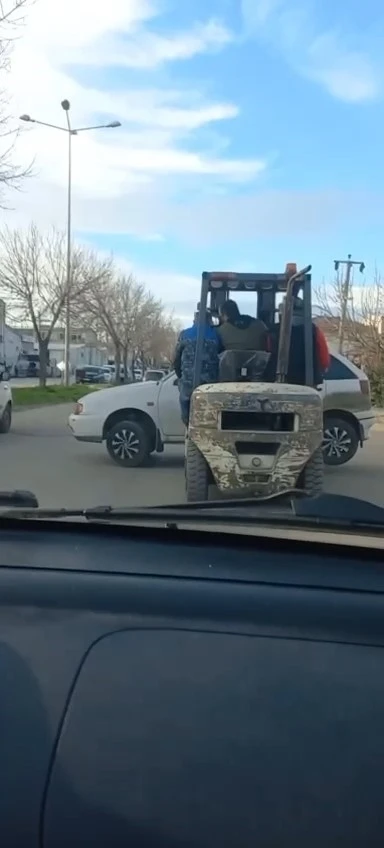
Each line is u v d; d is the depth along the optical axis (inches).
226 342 353.7
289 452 295.1
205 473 308.5
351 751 69.0
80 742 70.9
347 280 1540.4
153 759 69.6
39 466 480.7
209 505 127.3
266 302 379.2
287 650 74.5
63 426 775.7
